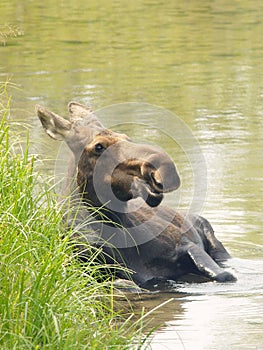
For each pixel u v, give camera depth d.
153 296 22.69
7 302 17.41
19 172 21.55
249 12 74.38
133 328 19.42
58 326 17.31
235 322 20.27
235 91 47.75
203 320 20.48
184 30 66.50
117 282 23.06
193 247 24.98
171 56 57.50
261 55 57.69
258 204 29.98
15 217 20.19
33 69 52.81
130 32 65.75
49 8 76.75
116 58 56.56
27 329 17.20
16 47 59.91
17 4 78.44
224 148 36.91
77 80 49.91
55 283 18.86
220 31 65.88
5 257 18.34
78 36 64.00
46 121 24.42
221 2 80.19
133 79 50.47
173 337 19.33
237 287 23.38
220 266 25.09
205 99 45.84
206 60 56.31
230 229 27.75
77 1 80.69
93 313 18.50
